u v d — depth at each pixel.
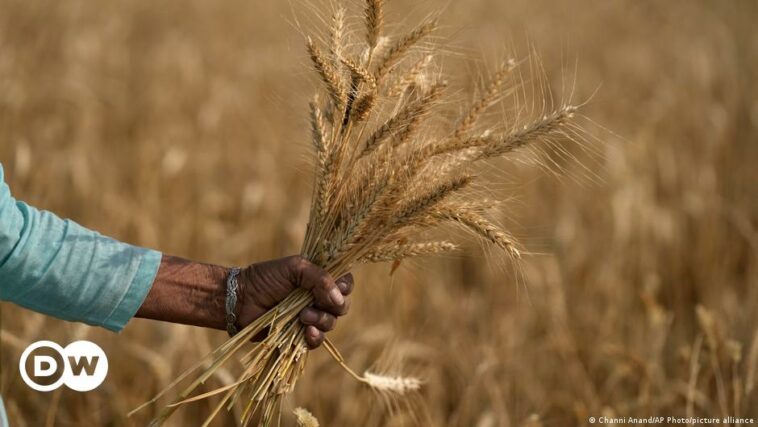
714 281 5.06
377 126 2.34
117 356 3.95
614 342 4.22
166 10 10.19
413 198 2.18
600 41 9.34
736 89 7.49
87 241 2.16
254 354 2.27
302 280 2.24
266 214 5.52
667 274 5.16
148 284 2.21
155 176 5.63
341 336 4.19
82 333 3.09
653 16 10.49
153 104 7.50
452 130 2.30
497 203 2.34
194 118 7.38
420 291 4.64
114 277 2.17
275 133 6.57
